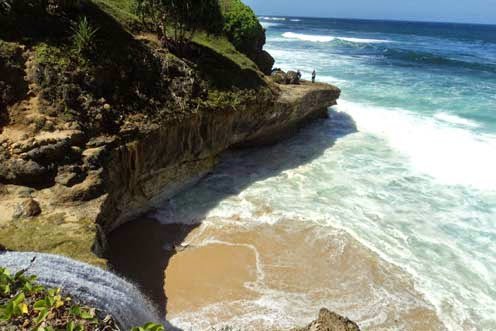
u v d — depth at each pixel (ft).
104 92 44.16
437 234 44.16
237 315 33.40
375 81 110.63
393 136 70.44
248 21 76.54
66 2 47.67
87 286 26.03
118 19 53.31
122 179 41.83
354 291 36.32
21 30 42.75
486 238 43.60
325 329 24.56
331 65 134.31
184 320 32.78
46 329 16.35
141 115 44.96
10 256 27.04
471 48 221.87
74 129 39.27
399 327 32.78
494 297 35.81
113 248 40.45
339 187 53.47
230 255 40.42
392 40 263.29
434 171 57.82
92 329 19.42
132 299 28.96
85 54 44.39
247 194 51.16
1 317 16.90
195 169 53.26
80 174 37.11
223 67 58.70
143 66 48.70
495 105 87.97
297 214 47.09
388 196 51.37
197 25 55.67
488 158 61.00
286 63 133.80
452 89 103.04
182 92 49.96
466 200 50.49
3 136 37.01
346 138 69.92
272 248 41.55
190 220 45.62
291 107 64.34
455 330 32.63
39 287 19.72
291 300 35.14
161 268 38.55
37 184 36.17
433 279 37.78
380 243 42.50
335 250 41.34
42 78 40.73
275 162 60.44
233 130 57.11
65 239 31.78
